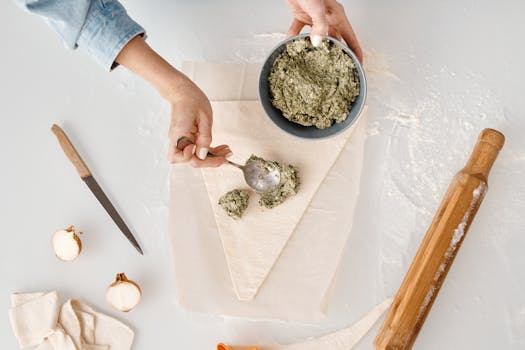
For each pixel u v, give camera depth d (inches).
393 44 46.1
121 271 46.8
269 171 43.6
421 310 40.7
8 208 48.2
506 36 45.6
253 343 45.1
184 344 45.7
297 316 44.4
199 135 39.2
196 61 47.2
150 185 47.3
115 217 46.5
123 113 48.0
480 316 43.9
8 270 47.5
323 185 45.0
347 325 44.3
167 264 46.5
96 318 46.3
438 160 45.2
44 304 45.9
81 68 48.6
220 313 45.1
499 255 44.2
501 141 41.8
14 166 48.6
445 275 41.2
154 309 46.1
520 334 43.4
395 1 46.3
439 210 41.9
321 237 44.7
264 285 44.9
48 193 48.1
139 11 47.9
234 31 47.4
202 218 46.0
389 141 45.6
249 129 45.7
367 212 45.3
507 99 45.3
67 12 38.9
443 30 46.0
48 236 47.7
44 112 48.5
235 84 46.4
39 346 45.7
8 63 49.0
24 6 39.0
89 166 47.7
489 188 44.9
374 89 45.9
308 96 40.3
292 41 40.6
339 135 44.8
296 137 41.4
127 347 45.6
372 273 44.7
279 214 44.8
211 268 45.6
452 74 45.7
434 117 45.5
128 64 41.5
